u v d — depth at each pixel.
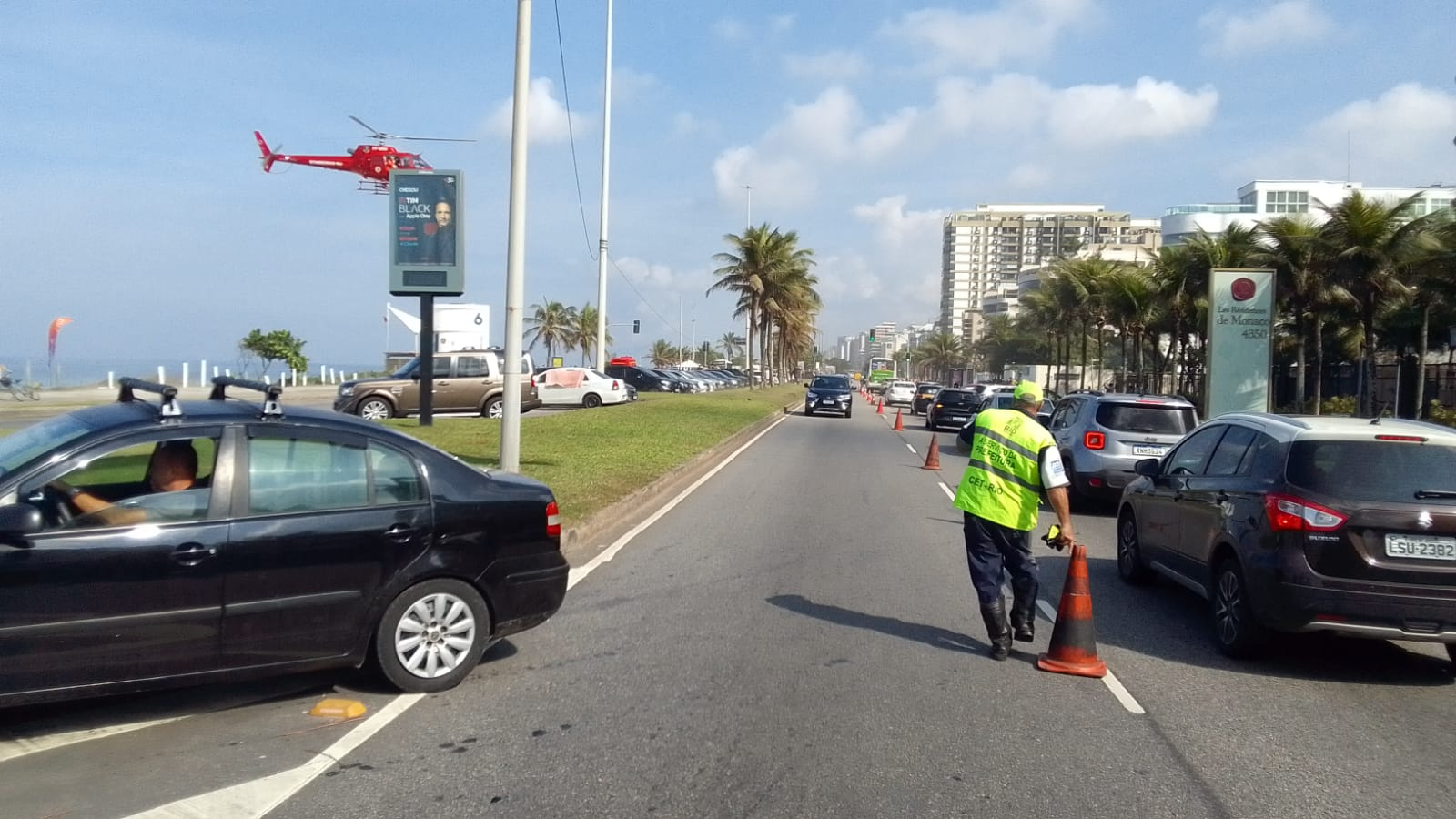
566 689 6.49
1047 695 6.57
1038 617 8.88
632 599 9.09
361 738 5.58
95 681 5.36
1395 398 37.84
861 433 33.47
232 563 5.65
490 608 6.54
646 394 55.69
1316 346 36.44
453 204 24.17
